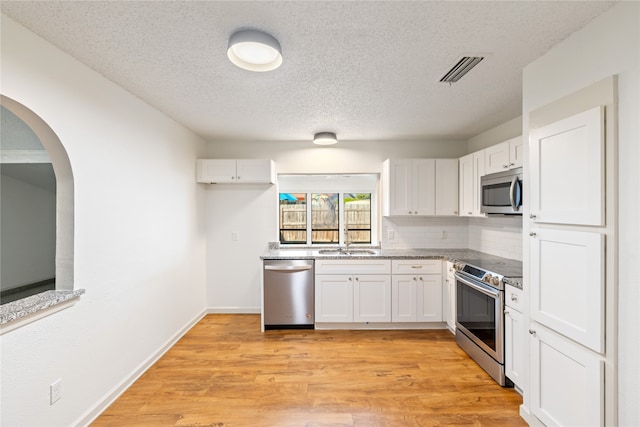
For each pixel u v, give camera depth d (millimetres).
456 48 1771
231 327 3539
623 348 1349
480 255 3451
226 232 4051
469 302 2803
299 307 3463
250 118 3074
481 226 3725
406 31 1599
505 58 1885
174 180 3135
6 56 1447
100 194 2051
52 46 1689
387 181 3822
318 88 2340
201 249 3875
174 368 2592
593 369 1442
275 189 4047
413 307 3438
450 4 1388
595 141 1422
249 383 2357
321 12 1436
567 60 1647
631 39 1312
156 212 2775
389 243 4059
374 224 4816
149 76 2109
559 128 1635
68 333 1773
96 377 1992
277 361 2711
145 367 2553
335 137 3625
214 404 2102
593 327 1436
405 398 2168
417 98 2555
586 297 1476
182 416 1977
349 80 2199
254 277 4055
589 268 1458
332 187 4902
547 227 1754
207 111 2850
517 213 2441
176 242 3176
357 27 1560
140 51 1784
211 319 3816
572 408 1570
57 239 1814
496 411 2033
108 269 2123
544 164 1755
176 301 3166
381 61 1923
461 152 4023
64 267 1815
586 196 1474
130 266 2375
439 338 3221
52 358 1667
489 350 2445
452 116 3031
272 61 1762
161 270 2855
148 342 2619
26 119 1633
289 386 2318
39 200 3840
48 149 1761
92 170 1978
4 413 1424
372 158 4055
